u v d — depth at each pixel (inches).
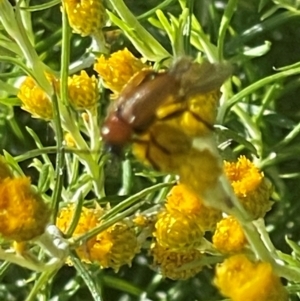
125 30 6.1
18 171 5.7
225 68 3.9
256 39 7.5
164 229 4.9
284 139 6.8
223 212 4.8
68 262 5.5
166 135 4.0
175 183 5.1
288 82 7.2
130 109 3.9
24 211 4.4
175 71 3.9
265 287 4.3
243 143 5.5
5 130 7.6
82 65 6.8
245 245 4.9
